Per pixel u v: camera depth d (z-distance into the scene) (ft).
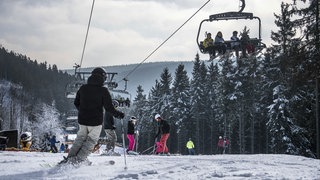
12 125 359.46
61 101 557.74
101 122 20.83
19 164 19.53
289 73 118.83
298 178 15.69
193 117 241.55
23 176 14.75
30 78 620.49
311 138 122.42
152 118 261.65
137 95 353.31
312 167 23.22
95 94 20.65
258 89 183.62
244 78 180.75
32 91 577.84
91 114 20.45
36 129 353.51
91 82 20.89
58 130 343.67
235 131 219.41
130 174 15.31
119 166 19.56
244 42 56.08
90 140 20.70
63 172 16.21
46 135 84.33
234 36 56.90
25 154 27.63
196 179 14.84
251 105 181.27
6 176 14.60
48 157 25.31
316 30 94.53
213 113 244.83
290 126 125.80
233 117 189.78
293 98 122.83
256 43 55.98
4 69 606.14
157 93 284.41
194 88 247.09
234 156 34.58
